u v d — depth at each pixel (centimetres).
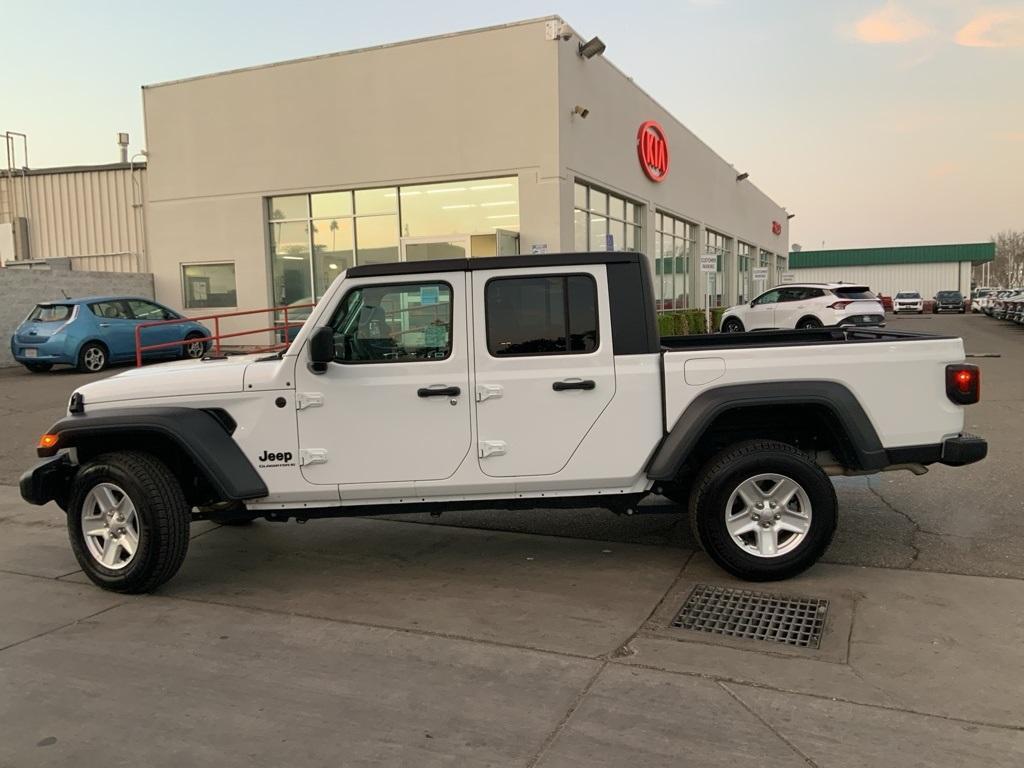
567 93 1662
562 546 565
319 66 1842
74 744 314
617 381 466
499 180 1709
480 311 466
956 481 698
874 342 471
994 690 342
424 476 471
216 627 432
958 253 6556
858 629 407
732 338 604
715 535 466
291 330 1953
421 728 321
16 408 1178
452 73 1714
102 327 1631
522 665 376
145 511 467
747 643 394
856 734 309
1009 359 1733
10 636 424
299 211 1930
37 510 705
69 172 2247
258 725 327
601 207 1916
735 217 3372
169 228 2067
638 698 341
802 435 507
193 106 1994
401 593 479
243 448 473
